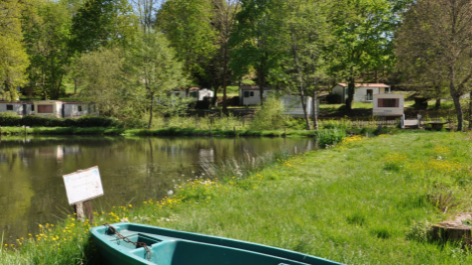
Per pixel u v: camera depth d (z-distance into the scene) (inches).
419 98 1872.5
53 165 738.8
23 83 1759.4
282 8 1289.4
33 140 1232.2
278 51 1450.5
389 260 202.8
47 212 416.2
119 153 901.2
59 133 1459.2
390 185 378.6
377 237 243.8
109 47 1884.8
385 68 1791.3
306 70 1363.2
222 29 1830.7
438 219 262.4
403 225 259.4
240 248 189.9
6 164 753.0
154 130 1403.8
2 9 1179.9
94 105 1669.5
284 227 262.7
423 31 1090.7
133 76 1470.2
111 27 2003.0
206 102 2155.5
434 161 471.2
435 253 207.8
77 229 265.6
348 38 1504.7
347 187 380.8
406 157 532.1
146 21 1977.1
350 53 1701.5
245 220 283.1
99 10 1984.5
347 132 1135.6
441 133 906.7
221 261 187.5
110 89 1539.1
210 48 1878.7
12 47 1590.8
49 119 1599.4
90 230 214.5
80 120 1556.3
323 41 1286.9
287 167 538.6
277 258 172.7
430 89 1255.5
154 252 191.3
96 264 208.5
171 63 1462.8
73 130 1459.2
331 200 331.6
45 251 213.5
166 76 1450.5
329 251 213.6
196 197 385.7
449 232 224.4
